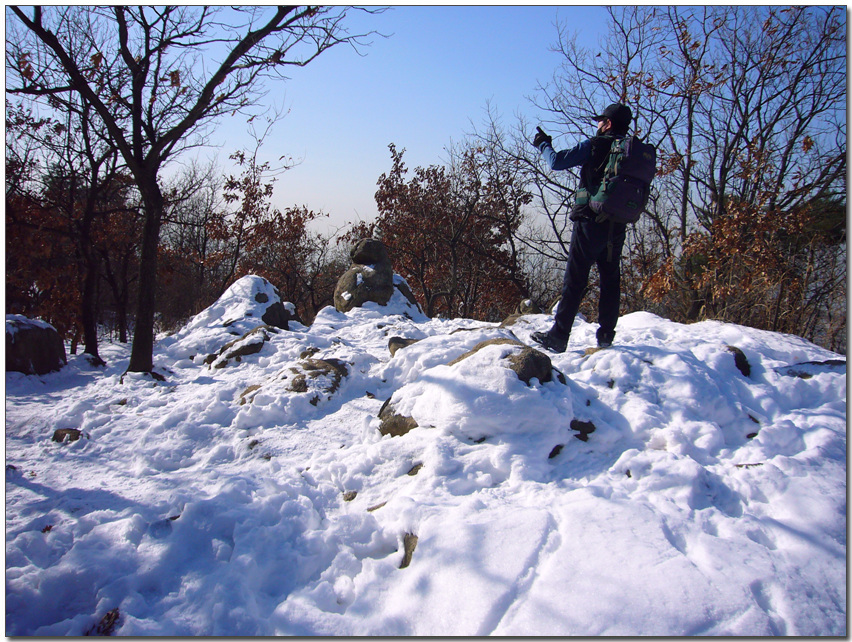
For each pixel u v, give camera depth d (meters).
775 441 3.08
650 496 2.60
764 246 9.73
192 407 4.23
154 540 2.66
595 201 3.77
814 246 10.15
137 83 5.70
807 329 8.70
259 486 3.07
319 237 23.78
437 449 3.02
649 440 3.12
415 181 24.95
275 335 5.87
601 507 2.45
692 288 10.90
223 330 6.68
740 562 2.14
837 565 2.16
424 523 2.48
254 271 22.41
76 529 2.79
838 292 8.91
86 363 6.66
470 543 2.30
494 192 23.83
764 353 4.52
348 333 6.67
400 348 4.93
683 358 3.79
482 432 3.14
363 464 3.13
